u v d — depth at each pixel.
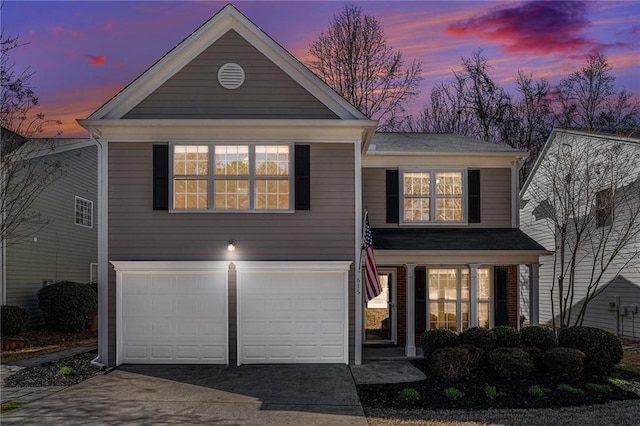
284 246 11.45
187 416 7.60
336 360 11.34
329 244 11.46
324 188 11.54
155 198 11.38
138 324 11.32
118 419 7.44
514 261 13.05
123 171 11.46
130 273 11.38
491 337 11.18
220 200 11.60
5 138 15.40
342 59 29.75
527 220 20.64
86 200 21.28
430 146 15.24
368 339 13.95
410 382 9.69
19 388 9.27
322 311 11.41
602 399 8.79
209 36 11.77
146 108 11.66
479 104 31.64
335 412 7.89
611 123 28.06
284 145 11.66
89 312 17.50
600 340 10.23
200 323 11.34
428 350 11.29
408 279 12.80
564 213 14.70
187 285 11.39
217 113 11.68
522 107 31.08
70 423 7.23
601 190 16.09
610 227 14.48
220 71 11.74
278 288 11.42
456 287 14.02
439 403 8.47
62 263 19.30
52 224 18.55
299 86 11.77
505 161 14.56
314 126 11.45
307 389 9.23
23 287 16.88
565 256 17.86
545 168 17.30
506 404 8.45
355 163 11.56
